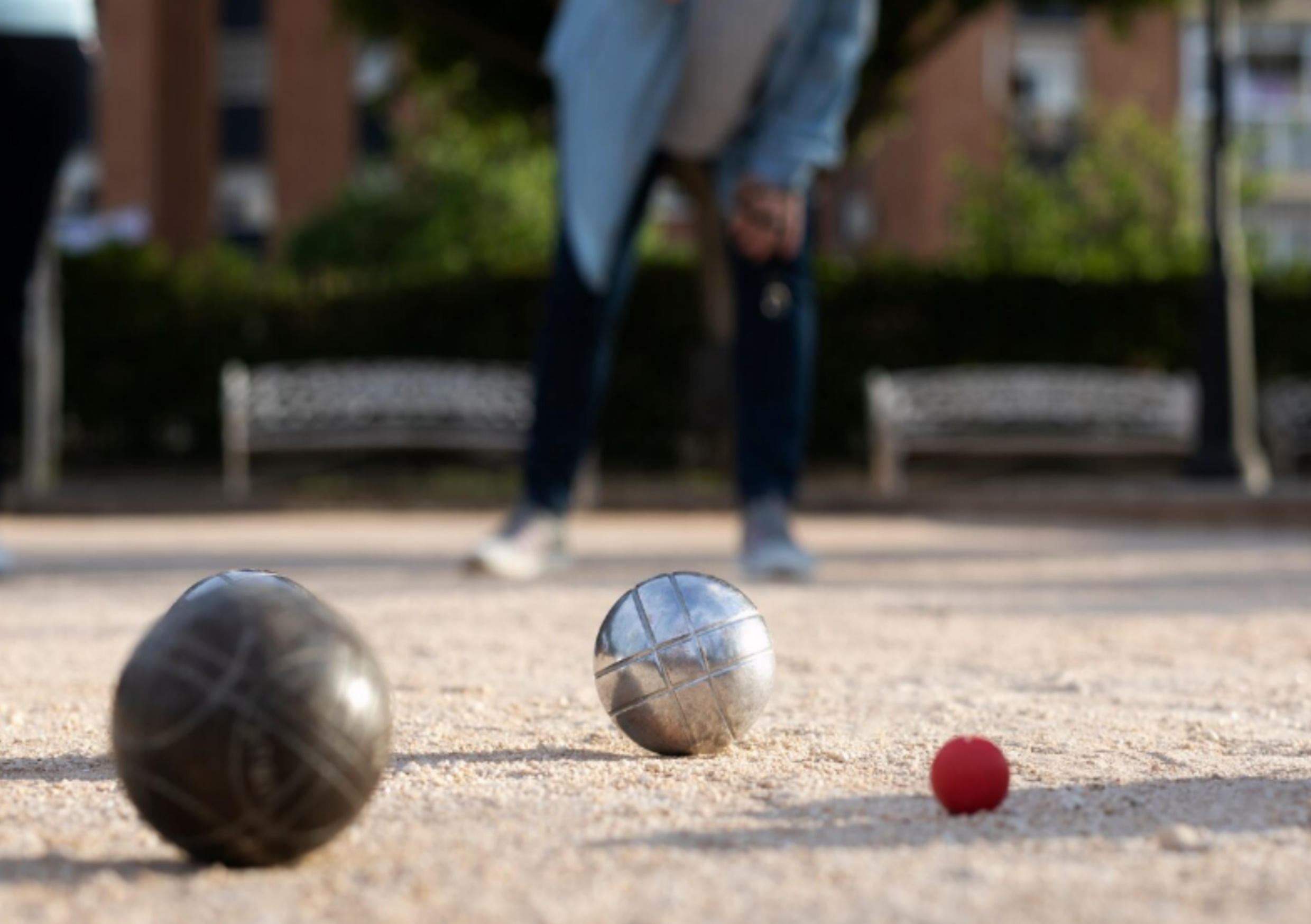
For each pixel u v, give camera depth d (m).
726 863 0.95
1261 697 1.38
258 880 0.92
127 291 5.93
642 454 5.91
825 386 6.01
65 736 1.23
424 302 6.02
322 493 5.71
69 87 2.27
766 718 1.29
